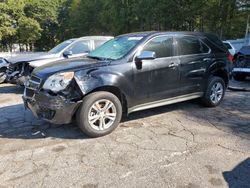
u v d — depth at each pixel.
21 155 3.89
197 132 4.67
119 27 32.28
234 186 3.08
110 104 4.51
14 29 31.31
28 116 5.75
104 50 5.40
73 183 3.18
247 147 4.06
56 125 5.09
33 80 4.61
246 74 9.76
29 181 3.23
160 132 4.68
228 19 21.38
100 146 4.15
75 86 4.22
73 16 42.72
